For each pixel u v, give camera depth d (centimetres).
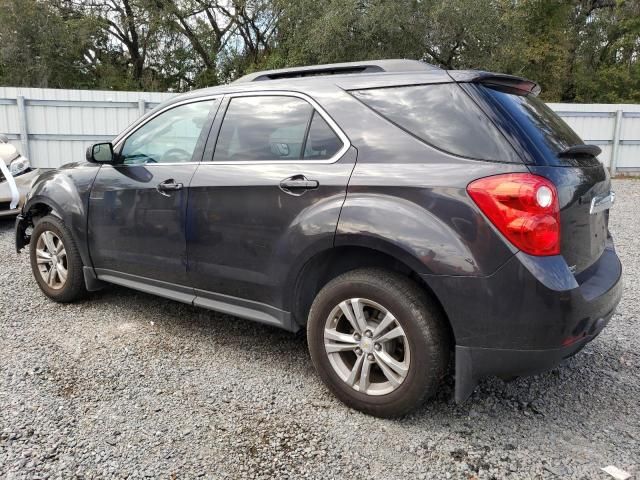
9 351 363
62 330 401
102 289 486
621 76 2577
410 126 279
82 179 423
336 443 268
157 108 395
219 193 334
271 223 311
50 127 1237
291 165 310
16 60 2302
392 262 288
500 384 331
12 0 2227
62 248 446
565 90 2673
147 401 304
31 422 280
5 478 237
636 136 1523
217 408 298
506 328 249
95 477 240
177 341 386
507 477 244
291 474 245
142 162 395
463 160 260
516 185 243
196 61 2728
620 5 2589
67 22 2373
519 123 261
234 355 365
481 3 1767
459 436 275
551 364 252
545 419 292
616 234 762
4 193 715
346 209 279
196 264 352
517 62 2000
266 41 2558
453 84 275
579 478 243
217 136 352
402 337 272
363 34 1769
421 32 1792
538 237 242
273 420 287
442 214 257
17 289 493
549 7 2467
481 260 248
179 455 256
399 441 270
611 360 363
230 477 242
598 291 267
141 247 383
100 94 1252
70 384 321
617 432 280
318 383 328
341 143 296
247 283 329
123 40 2655
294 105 321
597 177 290
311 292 321
